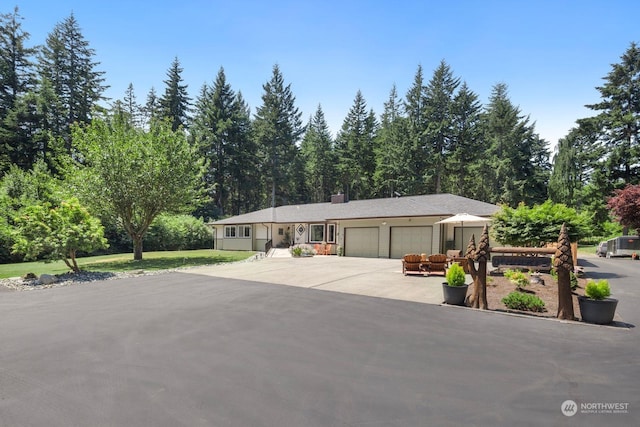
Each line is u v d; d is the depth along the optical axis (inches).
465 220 625.3
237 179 2021.4
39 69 1592.0
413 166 1699.1
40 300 339.9
